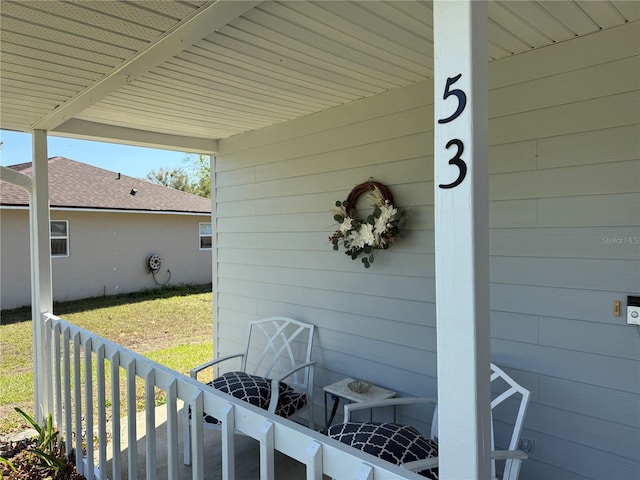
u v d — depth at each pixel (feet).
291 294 11.76
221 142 13.98
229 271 13.82
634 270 6.40
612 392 6.64
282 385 9.75
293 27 6.34
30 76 7.36
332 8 5.81
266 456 4.22
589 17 6.20
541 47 7.20
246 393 9.06
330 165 10.62
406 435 6.72
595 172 6.72
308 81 8.72
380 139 9.54
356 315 10.18
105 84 7.78
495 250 7.79
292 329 11.76
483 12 3.01
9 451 9.95
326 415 9.86
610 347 6.64
